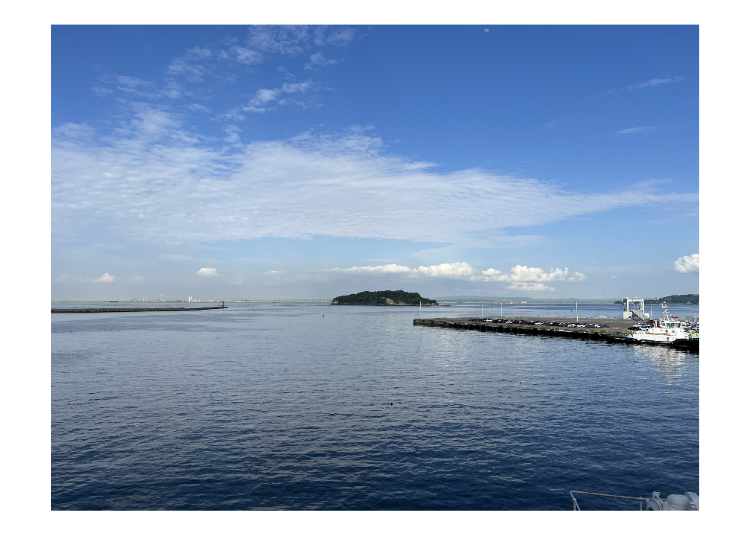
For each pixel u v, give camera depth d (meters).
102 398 40.25
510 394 42.38
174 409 36.38
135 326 143.88
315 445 27.94
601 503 21.09
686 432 30.81
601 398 40.84
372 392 43.12
